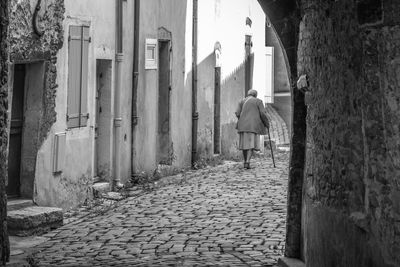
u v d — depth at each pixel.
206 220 16.02
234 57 30.47
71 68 17.41
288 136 35.84
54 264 12.09
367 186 7.92
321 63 9.49
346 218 8.54
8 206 15.13
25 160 15.88
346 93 8.49
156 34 23.02
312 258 9.93
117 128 20.16
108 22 19.59
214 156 28.23
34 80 16.02
